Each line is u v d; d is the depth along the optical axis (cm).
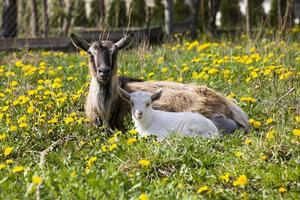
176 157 1196
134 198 1013
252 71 1811
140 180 1096
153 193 1023
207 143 1259
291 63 1950
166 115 1401
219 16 4194
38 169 1141
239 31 3180
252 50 2156
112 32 2691
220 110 1532
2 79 1914
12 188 1032
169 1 2873
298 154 1206
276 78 1741
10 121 1405
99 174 1112
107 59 1497
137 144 1238
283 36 2606
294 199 1034
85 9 3662
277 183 1092
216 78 1812
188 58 2178
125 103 1545
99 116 1534
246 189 1077
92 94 1536
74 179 1053
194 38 3014
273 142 1245
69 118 1388
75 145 1317
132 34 1548
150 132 1374
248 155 1215
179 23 3419
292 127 1388
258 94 1700
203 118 1410
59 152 1281
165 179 1099
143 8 3684
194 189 1105
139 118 1353
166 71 1886
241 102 1623
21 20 3691
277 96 1599
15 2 3081
